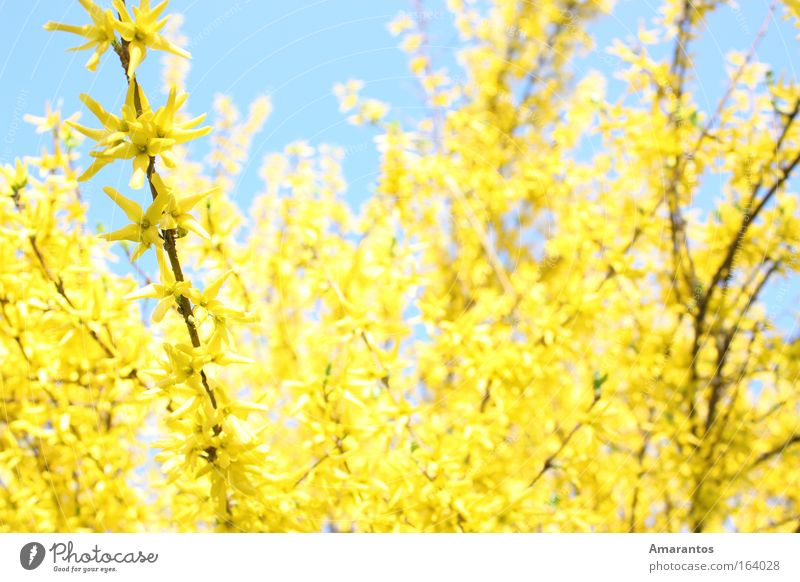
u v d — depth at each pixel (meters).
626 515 2.60
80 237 2.27
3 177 2.13
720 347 2.66
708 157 2.80
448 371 2.76
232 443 1.63
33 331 2.15
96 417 2.20
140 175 1.32
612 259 2.79
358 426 2.19
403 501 2.24
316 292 2.66
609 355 2.76
